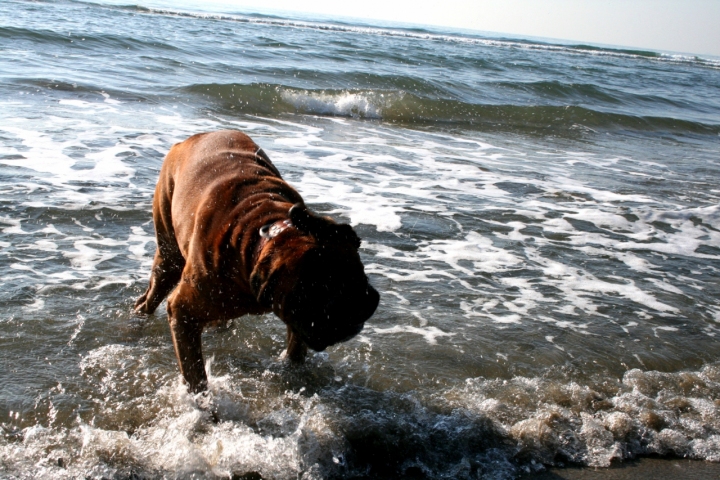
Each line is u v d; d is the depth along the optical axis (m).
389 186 7.56
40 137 7.84
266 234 2.70
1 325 3.76
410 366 3.78
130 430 3.00
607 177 9.36
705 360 4.19
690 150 13.18
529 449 3.16
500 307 4.70
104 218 5.60
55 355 3.55
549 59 35.00
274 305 2.50
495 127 13.54
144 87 12.17
